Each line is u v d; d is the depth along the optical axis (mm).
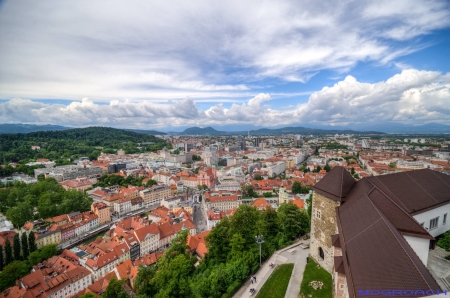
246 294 51062
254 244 68125
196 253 103312
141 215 187625
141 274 68500
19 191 180000
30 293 82438
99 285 87375
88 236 149000
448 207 53500
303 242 71375
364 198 41969
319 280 50156
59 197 176125
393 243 26375
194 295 53750
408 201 48062
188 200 197125
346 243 33875
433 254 45781
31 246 115938
